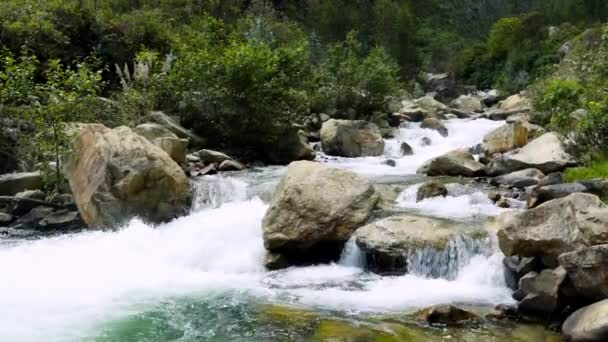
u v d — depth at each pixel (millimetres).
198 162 14641
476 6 64062
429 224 8648
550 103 13641
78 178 11344
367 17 46906
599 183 8914
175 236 10156
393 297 7383
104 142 11109
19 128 13047
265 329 6496
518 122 15055
